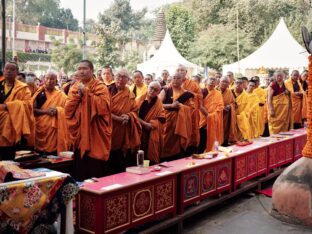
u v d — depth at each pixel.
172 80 6.38
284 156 7.19
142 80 7.96
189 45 33.59
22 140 5.80
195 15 35.91
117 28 28.70
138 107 5.81
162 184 4.35
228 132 7.98
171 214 4.56
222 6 34.62
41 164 4.38
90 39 39.44
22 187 3.24
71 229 3.60
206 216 5.25
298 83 9.79
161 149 5.93
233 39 30.19
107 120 4.83
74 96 4.77
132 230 4.27
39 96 6.34
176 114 6.21
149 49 34.81
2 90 5.57
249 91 8.95
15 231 3.25
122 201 3.87
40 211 3.37
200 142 7.50
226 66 21.38
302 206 4.88
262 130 9.45
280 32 17.95
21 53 33.53
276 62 17.30
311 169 4.98
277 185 5.19
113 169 5.55
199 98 6.72
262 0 32.72
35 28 39.19
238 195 6.19
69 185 3.56
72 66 29.77
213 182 5.17
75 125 4.81
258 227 4.86
